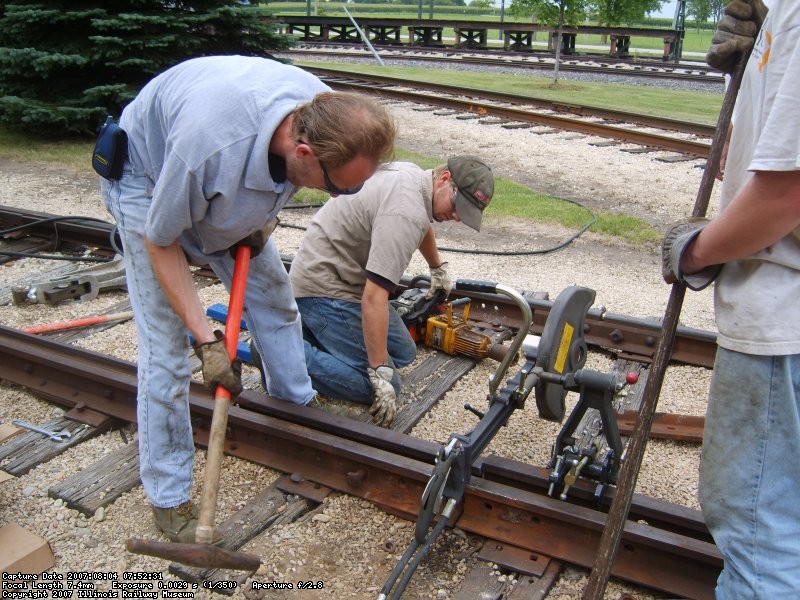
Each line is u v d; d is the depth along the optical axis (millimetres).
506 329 4770
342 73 14484
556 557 2793
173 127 2322
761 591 2027
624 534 2684
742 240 1854
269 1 11914
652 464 3488
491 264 5938
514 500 2861
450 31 34656
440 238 6594
